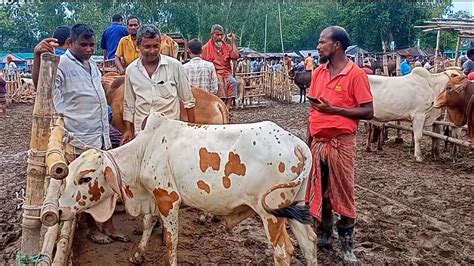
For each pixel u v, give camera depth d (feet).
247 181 15.12
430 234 22.02
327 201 18.40
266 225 15.28
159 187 16.05
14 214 23.98
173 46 29.99
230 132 15.53
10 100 81.71
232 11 191.93
